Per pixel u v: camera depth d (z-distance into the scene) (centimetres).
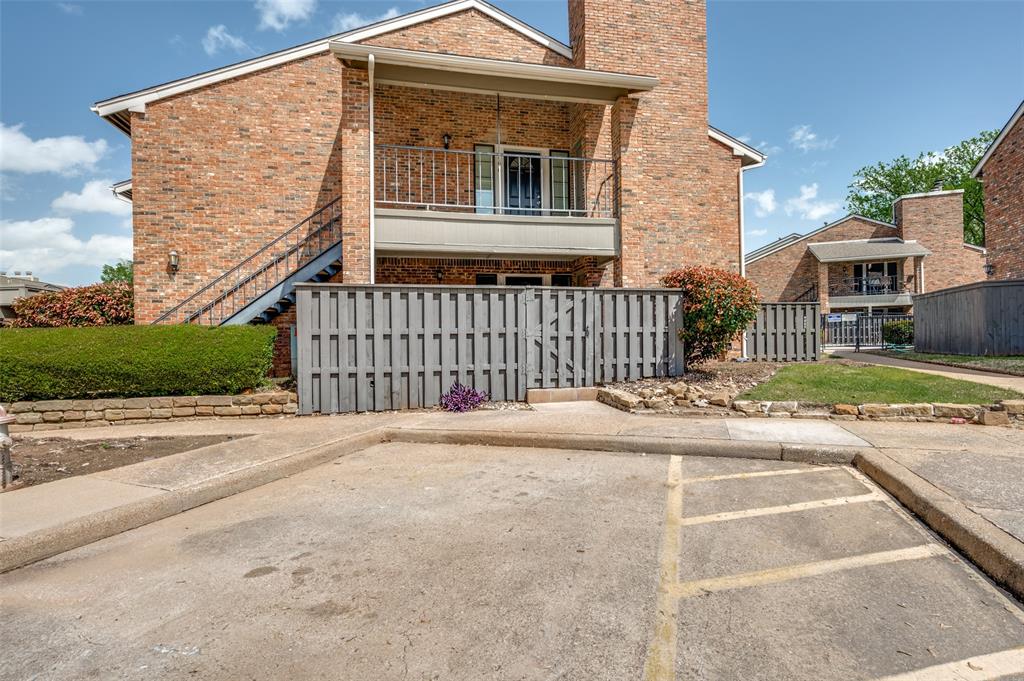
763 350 1151
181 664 224
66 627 254
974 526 320
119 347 746
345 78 994
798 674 212
